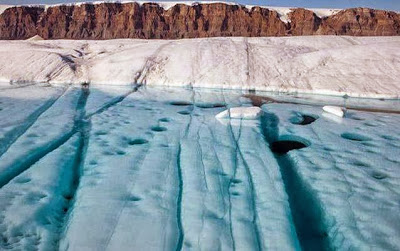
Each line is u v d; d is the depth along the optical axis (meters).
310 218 5.13
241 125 9.26
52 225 4.63
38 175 5.88
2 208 4.89
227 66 17.81
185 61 18.41
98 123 9.24
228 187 5.63
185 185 5.63
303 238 4.68
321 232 4.81
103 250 4.07
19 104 11.21
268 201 5.25
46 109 10.72
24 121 9.09
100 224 4.55
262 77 16.83
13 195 5.23
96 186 5.56
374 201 5.29
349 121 10.19
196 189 5.50
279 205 5.14
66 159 6.64
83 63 19.17
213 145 7.54
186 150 7.17
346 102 13.78
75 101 12.20
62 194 5.46
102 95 13.67
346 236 4.54
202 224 4.61
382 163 6.73
